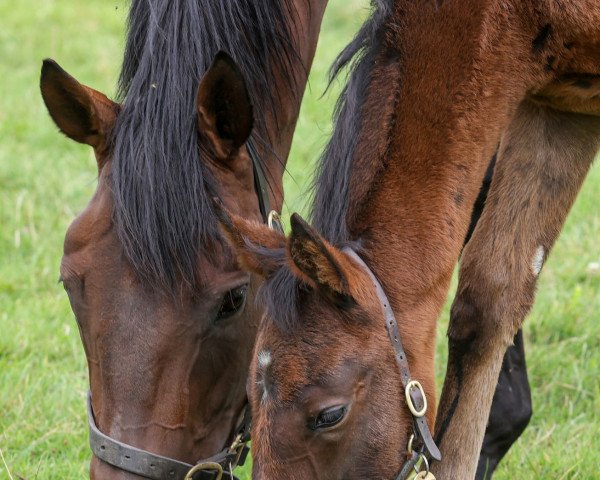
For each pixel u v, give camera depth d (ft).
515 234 19.76
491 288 19.52
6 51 56.44
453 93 17.38
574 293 29.91
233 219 15.31
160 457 15.71
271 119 18.93
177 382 15.83
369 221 16.55
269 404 14.93
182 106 16.42
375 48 17.87
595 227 34.71
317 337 15.03
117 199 15.76
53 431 24.38
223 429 16.88
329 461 15.10
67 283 16.03
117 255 15.80
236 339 16.52
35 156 42.19
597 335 28.78
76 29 61.57
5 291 31.89
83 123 16.71
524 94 18.78
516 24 18.22
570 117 19.67
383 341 15.48
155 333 15.57
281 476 14.87
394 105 17.24
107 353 15.62
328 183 16.99
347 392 15.02
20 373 26.73
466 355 19.60
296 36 19.89
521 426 21.95
